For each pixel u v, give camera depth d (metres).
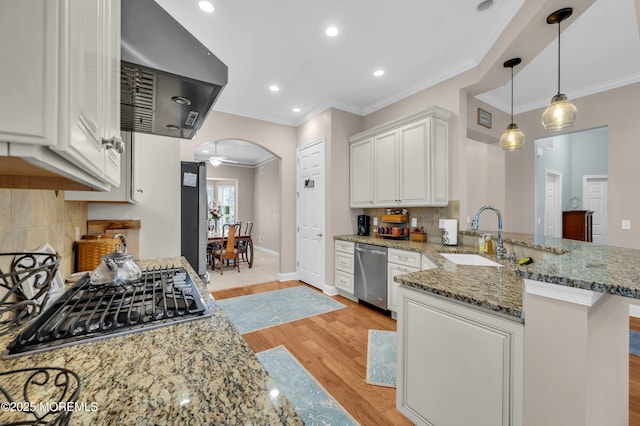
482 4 2.03
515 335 1.04
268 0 1.99
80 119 0.43
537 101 3.87
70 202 1.56
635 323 2.88
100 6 0.58
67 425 0.41
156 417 0.48
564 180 5.59
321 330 2.76
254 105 4.00
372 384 1.92
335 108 3.91
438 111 2.90
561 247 1.70
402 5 2.04
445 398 1.28
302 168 4.51
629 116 3.16
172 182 2.37
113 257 1.20
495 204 4.12
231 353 0.71
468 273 1.60
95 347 0.72
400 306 1.51
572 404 0.89
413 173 3.08
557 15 1.81
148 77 1.02
